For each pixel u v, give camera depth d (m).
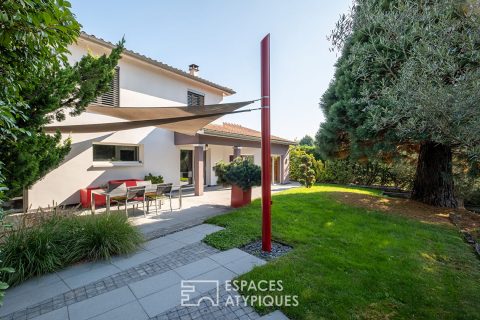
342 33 5.91
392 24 4.88
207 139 13.14
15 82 3.15
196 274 4.42
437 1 4.67
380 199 11.27
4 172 4.28
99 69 5.20
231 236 6.17
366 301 3.52
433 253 5.29
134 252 5.38
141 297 3.74
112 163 11.16
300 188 15.53
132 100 11.59
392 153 11.06
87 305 3.55
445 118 4.00
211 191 14.96
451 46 4.39
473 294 3.75
